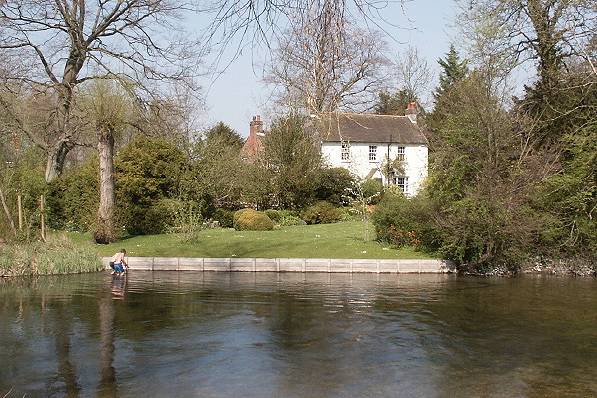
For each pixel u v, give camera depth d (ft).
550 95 73.15
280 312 42.68
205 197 99.19
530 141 72.69
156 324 38.40
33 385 26.27
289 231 90.58
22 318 39.93
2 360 30.09
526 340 35.12
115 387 26.03
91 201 85.15
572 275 67.21
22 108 91.76
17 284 55.42
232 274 64.39
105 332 36.14
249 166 112.16
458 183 68.54
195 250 73.56
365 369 28.96
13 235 66.18
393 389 25.98
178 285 55.47
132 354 31.30
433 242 71.46
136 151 90.94
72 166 137.39
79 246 68.54
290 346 33.22
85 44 92.58
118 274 63.10
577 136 67.92
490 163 67.62
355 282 58.90
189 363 29.71
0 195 66.80
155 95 94.38
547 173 67.21
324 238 81.30
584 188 67.10
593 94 70.59
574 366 29.81
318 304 46.09
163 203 88.43
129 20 91.76
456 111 72.08
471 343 34.32
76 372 28.14
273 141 112.68
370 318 40.96
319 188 117.39
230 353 31.63
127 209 85.15
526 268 68.59
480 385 26.71
